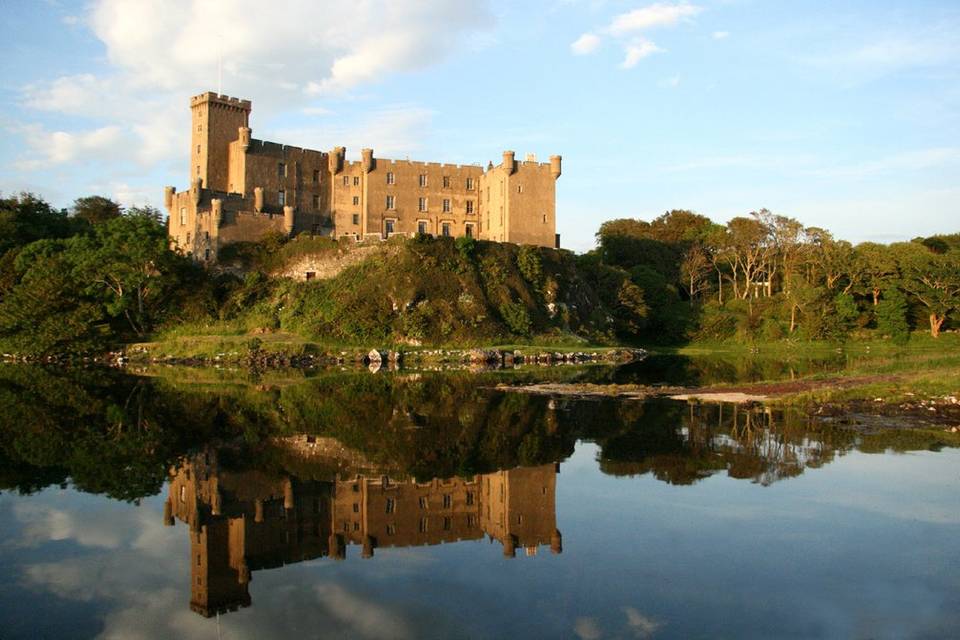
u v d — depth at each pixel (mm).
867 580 13750
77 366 64938
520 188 103375
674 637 11562
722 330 108312
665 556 15133
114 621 12359
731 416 32688
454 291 87812
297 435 29141
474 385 49219
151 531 17281
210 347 73812
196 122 98438
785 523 17125
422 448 26547
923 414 32031
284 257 93875
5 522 17750
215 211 92312
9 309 71938
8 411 34375
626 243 130750
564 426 30891
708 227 142500
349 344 79812
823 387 41594
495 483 21391
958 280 101625
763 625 11930
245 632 11898
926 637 11477
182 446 26766
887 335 106125
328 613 12703
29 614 12641
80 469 23062
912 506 18234
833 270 112312
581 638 11570
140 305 81375
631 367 67625
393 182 105562
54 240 86312
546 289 96000
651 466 23125
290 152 100375
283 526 17797
